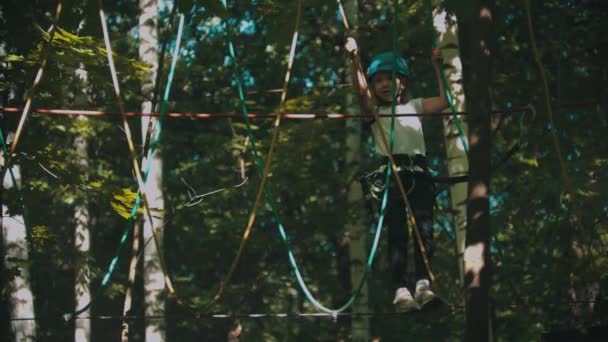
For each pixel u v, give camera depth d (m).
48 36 6.38
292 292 16.53
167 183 15.95
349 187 13.08
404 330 15.03
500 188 12.08
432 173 6.44
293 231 13.59
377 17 13.42
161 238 12.41
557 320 9.57
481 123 5.12
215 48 13.95
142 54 12.15
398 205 6.14
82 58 6.63
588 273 7.44
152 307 12.22
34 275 17.78
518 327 11.88
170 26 6.25
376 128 6.29
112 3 16.72
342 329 15.23
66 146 12.89
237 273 15.17
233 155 14.56
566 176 5.68
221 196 14.20
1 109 5.70
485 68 5.19
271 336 16.05
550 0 10.41
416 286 6.02
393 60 5.68
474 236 5.00
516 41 12.02
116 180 14.38
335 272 16.88
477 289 4.93
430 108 6.41
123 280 18.39
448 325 13.69
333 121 12.51
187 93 15.34
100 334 19.86
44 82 7.26
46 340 18.06
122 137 15.48
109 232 18.70
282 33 6.38
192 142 17.22
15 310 11.02
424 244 6.09
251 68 15.02
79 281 13.48
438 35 9.32
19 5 7.38
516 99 11.62
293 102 12.48
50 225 13.96
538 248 10.93
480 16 5.26
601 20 9.51
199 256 16.11
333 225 12.78
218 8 5.80
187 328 17.31
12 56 6.95
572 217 9.28
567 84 9.98
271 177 12.56
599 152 9.99
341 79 13.95
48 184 11.77
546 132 10.48
